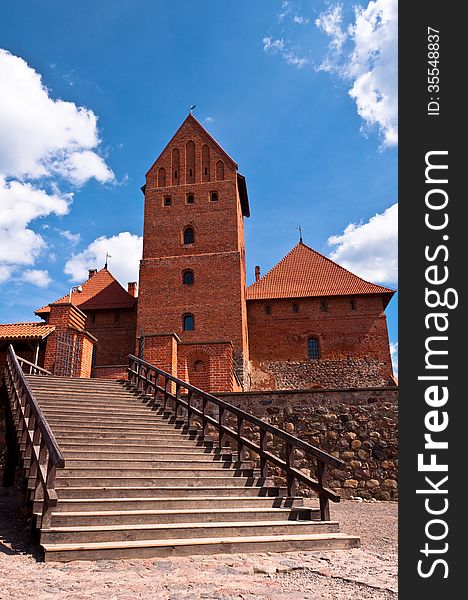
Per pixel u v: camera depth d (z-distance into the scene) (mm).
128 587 4297
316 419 12578
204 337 27891
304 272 34125
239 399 13195
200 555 5621
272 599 4066
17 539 6156
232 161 31656
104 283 34594
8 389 12195
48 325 20766
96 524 6090
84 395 12992
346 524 8281
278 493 8203
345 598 4176
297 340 31094
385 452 11953
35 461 7035
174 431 10789
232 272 29000
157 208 31469
